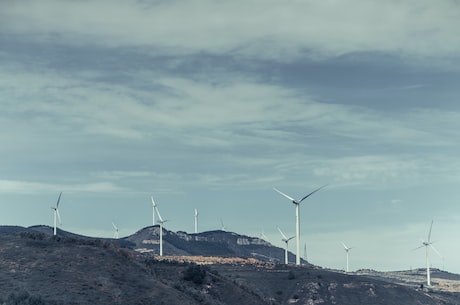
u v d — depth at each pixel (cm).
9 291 11294
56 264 12750
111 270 12875
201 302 13038
